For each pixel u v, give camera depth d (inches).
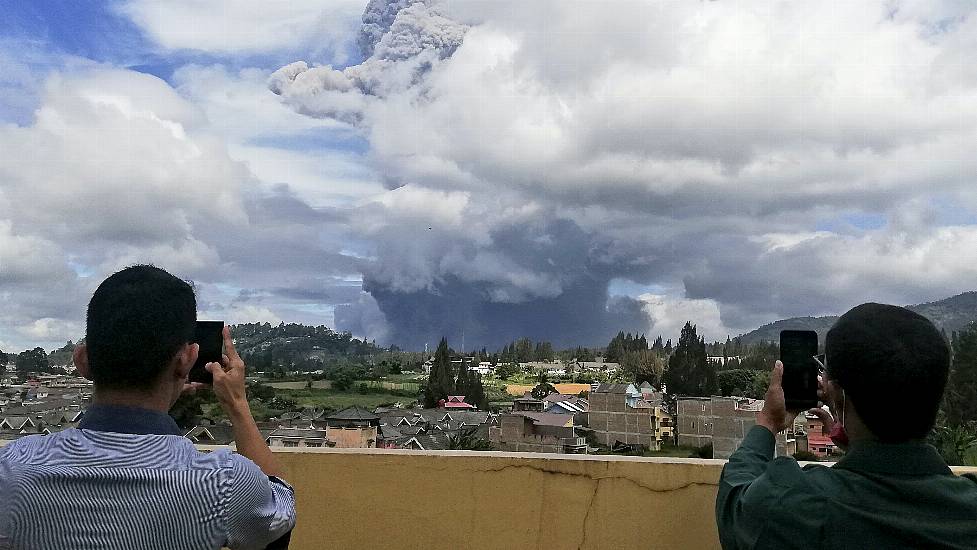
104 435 59.1
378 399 3110.2
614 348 5561.0
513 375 4658.0
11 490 55.6
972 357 1167.0
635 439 1939.0
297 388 3262.8
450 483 106.4
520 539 104.3
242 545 61.2
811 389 77.1
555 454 107.1
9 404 1189.1
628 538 102.0
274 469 74.5
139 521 56.5
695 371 2696.9
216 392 75.3
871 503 60.8
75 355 64.2
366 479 107.3
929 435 63.3
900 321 62.4
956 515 60.1
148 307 60.3
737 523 67.5
